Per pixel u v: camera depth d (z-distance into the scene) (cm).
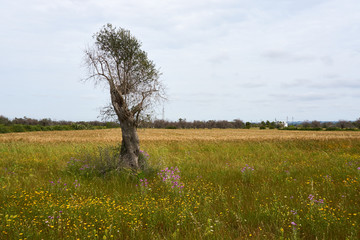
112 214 522
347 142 2066
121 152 1070
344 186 734
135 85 1116
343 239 428
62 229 467
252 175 942
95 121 7531
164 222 514
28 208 561
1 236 427
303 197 655
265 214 526
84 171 998
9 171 1053
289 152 1697
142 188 723
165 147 1975
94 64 1062
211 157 1473
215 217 525
